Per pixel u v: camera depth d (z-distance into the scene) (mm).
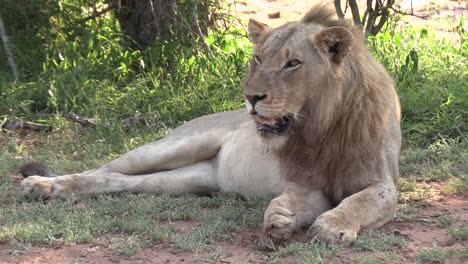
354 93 7691
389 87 8211
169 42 15133
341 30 7340
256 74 7348
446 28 23156
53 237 7480
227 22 16969
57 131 12844
